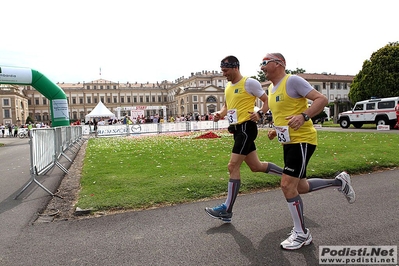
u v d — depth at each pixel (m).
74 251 2.95
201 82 86.81
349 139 12.43
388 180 5.45
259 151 9.32
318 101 2.73
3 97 69.50
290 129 2.96
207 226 3.50
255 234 3.24
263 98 3.58
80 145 14.91
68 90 94.56
